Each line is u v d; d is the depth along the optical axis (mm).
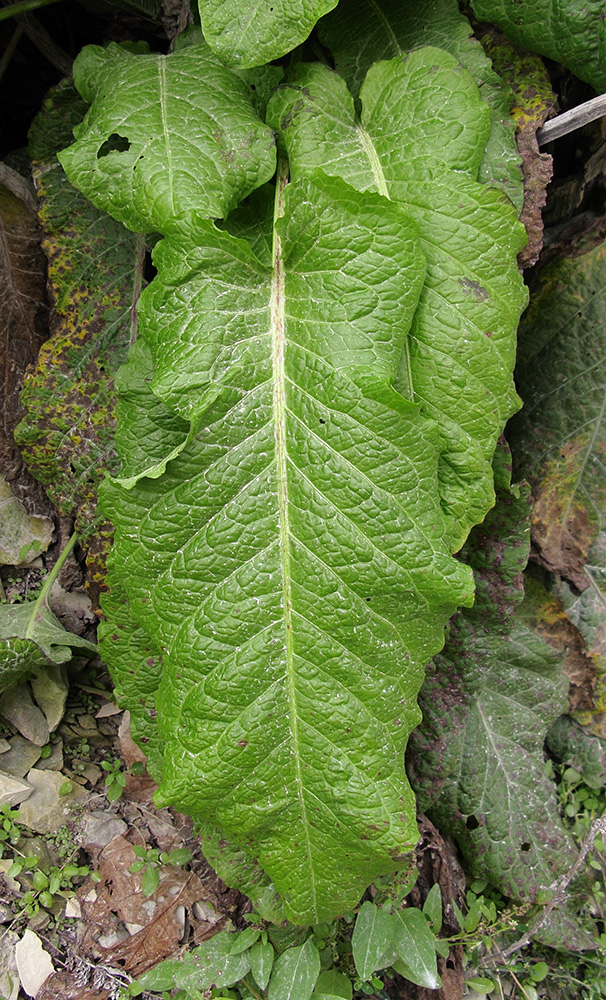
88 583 517
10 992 473
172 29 509
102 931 498
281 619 403
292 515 401
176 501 403
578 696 624
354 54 455
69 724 547
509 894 562
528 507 510
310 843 424
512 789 575
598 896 584
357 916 494
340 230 391
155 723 467
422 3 446
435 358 410
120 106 407
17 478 528
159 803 409
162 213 391
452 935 526
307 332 398
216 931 504
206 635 404
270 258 424
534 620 610
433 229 409
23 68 569
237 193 405
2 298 506
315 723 407
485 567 529
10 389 512
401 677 417
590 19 418
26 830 510
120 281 501
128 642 453
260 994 485
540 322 561
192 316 395
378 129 427
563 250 550
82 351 499
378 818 407
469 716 579
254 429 400
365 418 388
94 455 499
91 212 498
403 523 395
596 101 435
